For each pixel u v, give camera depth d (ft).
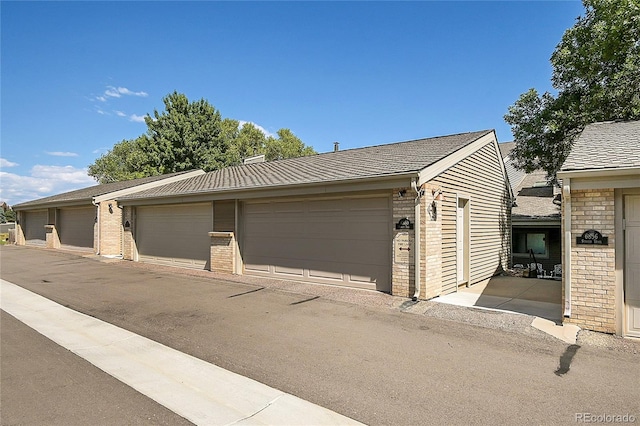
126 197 52.31
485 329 19.06
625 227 17.94
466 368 14.20
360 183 27.30
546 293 29.66
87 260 53.21
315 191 29.91
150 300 27.20
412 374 13.73
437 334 18.35
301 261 33.06
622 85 37.42
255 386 12.95
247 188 34.22
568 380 13.03
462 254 33.24
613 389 12.30
